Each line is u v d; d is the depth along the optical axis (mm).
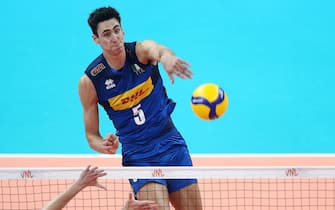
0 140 40719
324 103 42688
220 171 20109
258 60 45031
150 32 46406
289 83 43781
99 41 19547
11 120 42469
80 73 44719
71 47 46188
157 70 20547
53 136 40938
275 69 44500
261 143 39719
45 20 47719
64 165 37438
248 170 20219
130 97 20125
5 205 30297
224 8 47812
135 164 20828
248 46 45781
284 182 32500
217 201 30562
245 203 30219
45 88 44312
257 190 31672
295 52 45344
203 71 44125
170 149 20781
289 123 41344
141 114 20359
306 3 47469
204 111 19469
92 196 31188
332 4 47188
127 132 20656
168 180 20703
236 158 37969
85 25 47219
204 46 45719
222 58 45062
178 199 20875
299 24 46562
